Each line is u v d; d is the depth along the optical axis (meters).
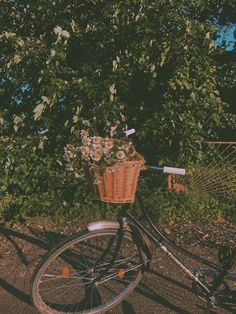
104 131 3.96
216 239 3.62
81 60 4.22
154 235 2.33
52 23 4.17
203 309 2.55
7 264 3.15
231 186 4.17
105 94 3.84
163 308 2.56
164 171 2.13
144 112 4.14
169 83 3.87
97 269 2.41
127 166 2.03
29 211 3.96
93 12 4.18
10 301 2.65
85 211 3.99
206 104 3.98
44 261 2.27
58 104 4.06
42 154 4.14
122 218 2.30
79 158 2.17
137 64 3.94
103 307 2.47
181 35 3.73
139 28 3.95
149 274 2.95
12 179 4.05
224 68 4.54
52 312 2.39
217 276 2.29
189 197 4.12
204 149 4.23
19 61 3.85
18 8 4.25
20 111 4.29
